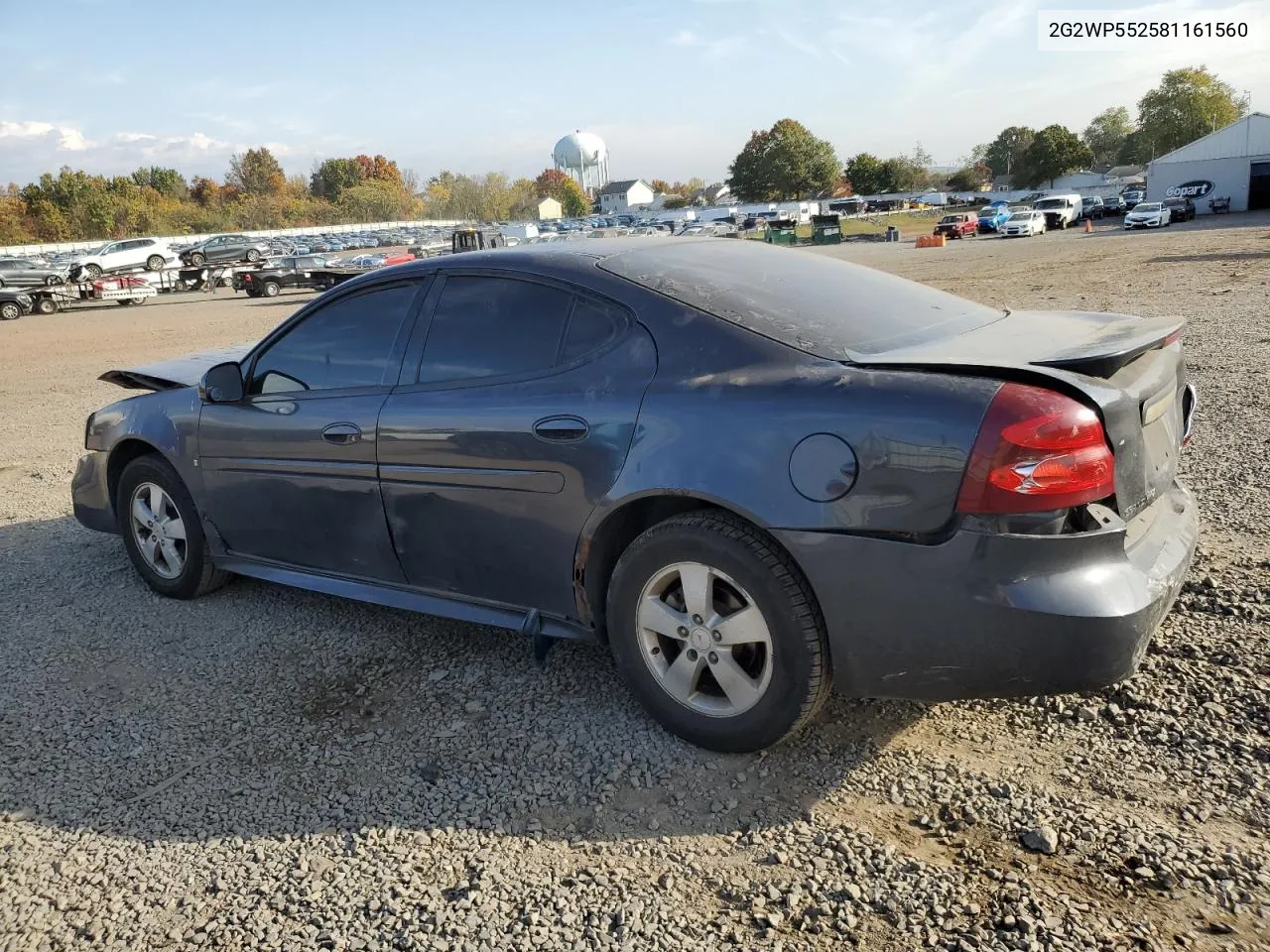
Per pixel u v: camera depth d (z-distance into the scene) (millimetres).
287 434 3719
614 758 2885
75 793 2900
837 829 2479
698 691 2889
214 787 2887
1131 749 2703
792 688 2627
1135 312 12070
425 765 2928
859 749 2828
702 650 2787
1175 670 3064
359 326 3625
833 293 3152
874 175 120562
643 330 2914
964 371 2453
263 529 3957
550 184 188500
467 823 2629
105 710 3418
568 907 2275
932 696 2539
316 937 2240
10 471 7430
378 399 3455
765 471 2553
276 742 3125
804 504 2500
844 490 2449
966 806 2521
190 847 2609
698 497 2662
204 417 4055
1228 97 86812
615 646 2977
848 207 94875
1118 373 2557
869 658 2535
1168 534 2691
